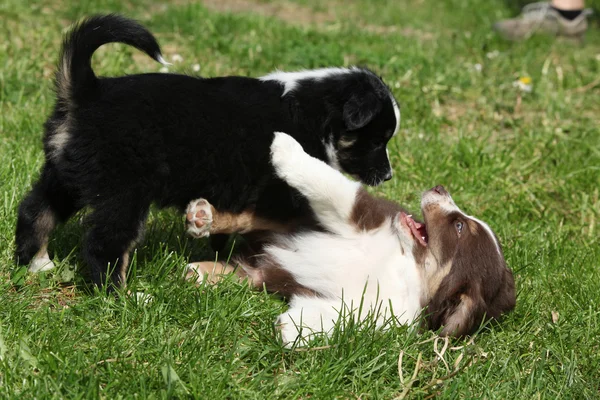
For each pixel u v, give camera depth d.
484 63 9.17
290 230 4.64
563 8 10.57
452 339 4.15
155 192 4.09
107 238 3.98
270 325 3.95
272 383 3.48
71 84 3.92
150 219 4.91
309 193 4.37
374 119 4.96
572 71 9.27
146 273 4.25
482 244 4.32
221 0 11.50
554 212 6.14
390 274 4.36
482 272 4.27
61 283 4.20
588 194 6.40
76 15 8.93
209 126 4.20
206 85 4.36
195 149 4.15
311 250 4.44
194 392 3.27
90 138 3.88
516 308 4.51
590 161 6.83
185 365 3.50
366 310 4.27
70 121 3.93
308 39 9.38
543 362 3.93
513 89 8.36
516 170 6.71
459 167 6.55
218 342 3.77
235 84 4.51
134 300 3.92
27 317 3.76
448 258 4.30
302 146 4.64
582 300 4.68
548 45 10.24
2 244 4.37
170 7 9.77
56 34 8.26
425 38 10.62
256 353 3.73
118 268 4.04
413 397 3.63
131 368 3.42
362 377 3.65
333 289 4.38
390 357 3.79
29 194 4.20
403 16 11.82
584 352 4.20
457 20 11.81
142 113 3.99
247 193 4.44
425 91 8.06
